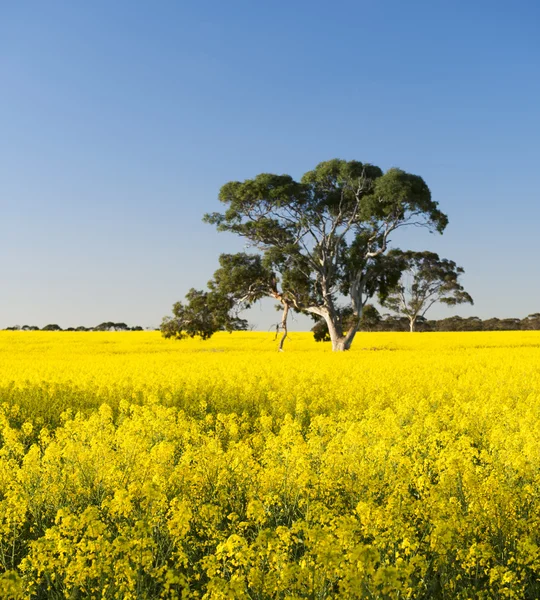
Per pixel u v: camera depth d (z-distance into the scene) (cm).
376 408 1659
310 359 3366
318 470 947
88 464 962
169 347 5606
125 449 1087
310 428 1429
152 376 2292
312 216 5409
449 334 7106
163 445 984
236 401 1838
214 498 841
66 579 586
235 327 5578
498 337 6375
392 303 9369
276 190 5081
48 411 1745
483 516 712
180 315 5597
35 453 1014
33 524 819
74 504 870
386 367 2700
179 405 1867
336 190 5481
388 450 1059
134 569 591
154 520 702
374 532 642
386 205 5206
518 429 1365
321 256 5453
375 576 493
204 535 765
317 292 5594
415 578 612
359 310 5575
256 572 540
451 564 627
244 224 5353
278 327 5588
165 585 547
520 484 895
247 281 5350
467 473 819
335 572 532
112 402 1928
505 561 657
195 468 904
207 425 1510
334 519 614
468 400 1847
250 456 998
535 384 2052
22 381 2208
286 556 577
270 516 804
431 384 2056
